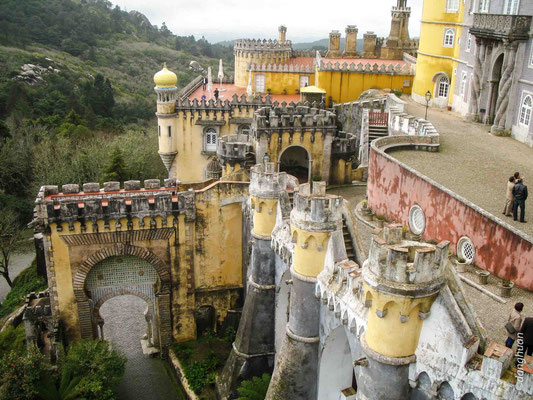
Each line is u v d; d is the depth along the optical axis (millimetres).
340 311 22156
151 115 117188
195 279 39469
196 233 38438
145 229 37094
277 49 77750
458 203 26375
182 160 65625
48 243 35781
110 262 37906
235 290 40281
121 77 146375
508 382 15508
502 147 39875
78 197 36344
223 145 42094
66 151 71000
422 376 17953
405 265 16766
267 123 42094
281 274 30891
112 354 35062
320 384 26453
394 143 38906
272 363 33688
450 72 54312
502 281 23656
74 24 167875
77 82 122312
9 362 31469
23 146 75062
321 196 24047
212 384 35625
